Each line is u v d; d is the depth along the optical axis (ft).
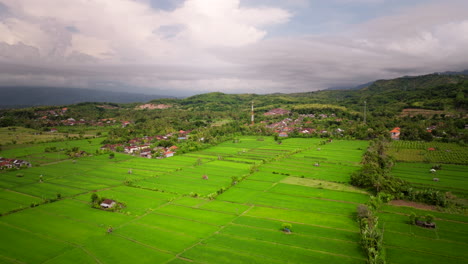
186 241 288.10
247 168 577.02
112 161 650.02
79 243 286.05
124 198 414.82
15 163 598.34
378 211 356.18
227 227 319.68
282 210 366.43
